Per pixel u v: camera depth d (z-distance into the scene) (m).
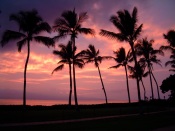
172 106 49.12
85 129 14.91
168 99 53.09
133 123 18.55
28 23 28.03
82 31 32.66
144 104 48.34
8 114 21.25
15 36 27.78
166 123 19.44
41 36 28.89
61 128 14.69
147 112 31.02
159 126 17.66
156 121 20.30
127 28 27.34
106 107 42.66
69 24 32.59
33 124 15.57
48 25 28.78
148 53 48.81
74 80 32.97
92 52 47.66
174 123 20.06
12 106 28.75
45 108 32.38
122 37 27.61
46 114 22.69
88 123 17.34
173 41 38.94
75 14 32.59
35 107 31.09
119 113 27.70
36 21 28.44
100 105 42.00
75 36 32.88
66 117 21.00
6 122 16.47
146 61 50.12
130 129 15.75
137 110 33.16
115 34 27.55
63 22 32.50
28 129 13.66
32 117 19.64
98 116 23.47
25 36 28.53
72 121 18.23
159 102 50.16
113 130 15.12
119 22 27.62
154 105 48.94
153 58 50.09
